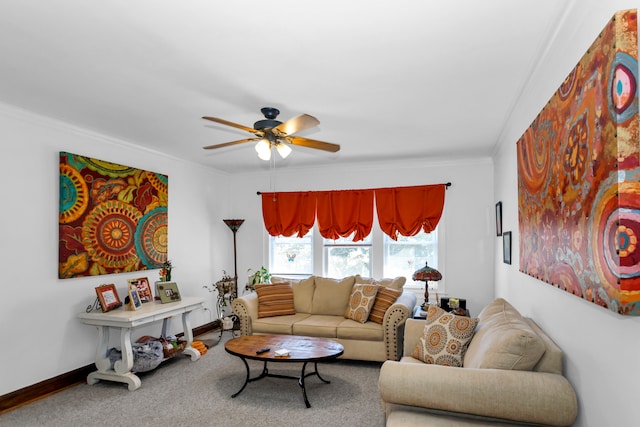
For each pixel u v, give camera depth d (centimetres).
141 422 298
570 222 178
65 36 218
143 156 479
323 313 490
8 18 200
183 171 549
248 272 650
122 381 367
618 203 128
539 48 229
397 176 577
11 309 333
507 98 313
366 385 371
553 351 204
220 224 631
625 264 126
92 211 402
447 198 555
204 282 587
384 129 403
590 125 153
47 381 357
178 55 240
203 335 564
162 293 441
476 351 246
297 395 347
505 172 403
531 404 186
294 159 551
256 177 649
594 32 165
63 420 303
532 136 255
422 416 205
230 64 252
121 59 245
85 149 404
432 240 569
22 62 249
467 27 209
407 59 246
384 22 204
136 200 455
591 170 152
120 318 365
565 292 202
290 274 634
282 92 300
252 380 358
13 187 337
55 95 306
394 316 414
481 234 540
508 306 297
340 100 318
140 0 185
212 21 203
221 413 313
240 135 422
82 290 395
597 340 162
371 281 500
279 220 622
